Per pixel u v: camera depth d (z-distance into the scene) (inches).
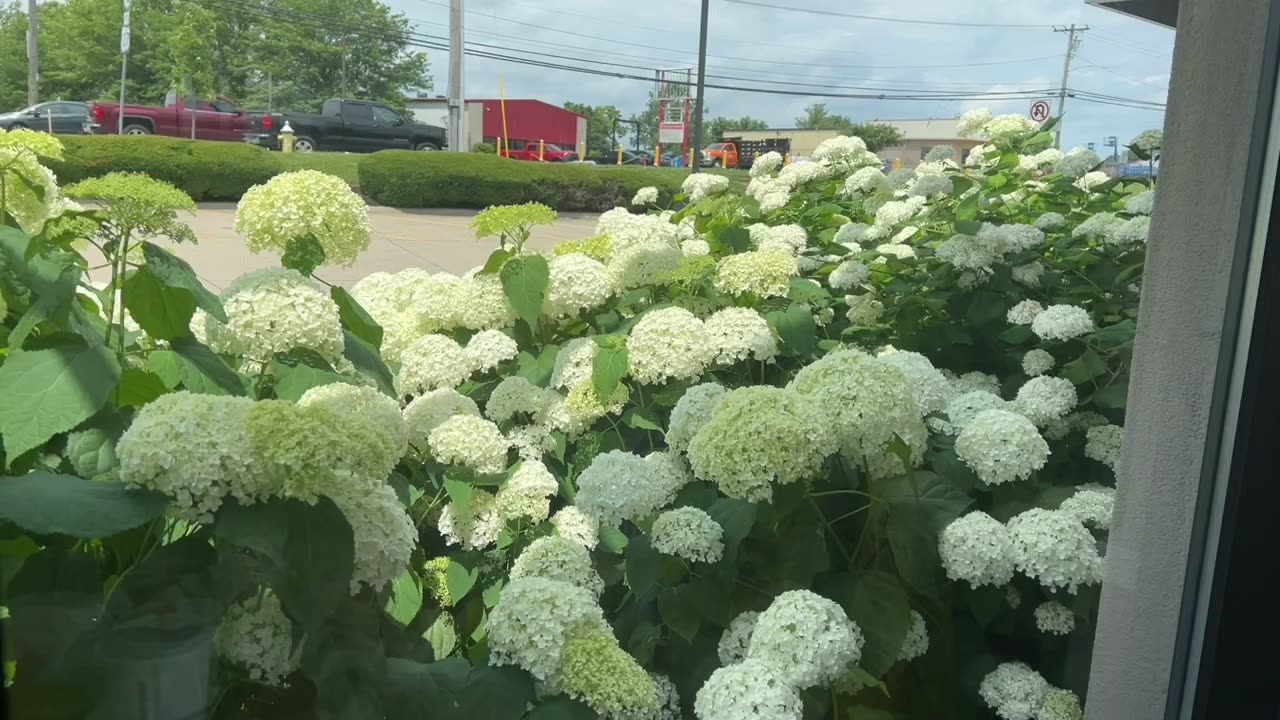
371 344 75.4
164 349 60.9
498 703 56.9
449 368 104.7
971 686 78.6
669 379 102.0
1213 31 61.4
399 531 49.4
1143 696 66.8
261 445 44.5
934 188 147.7
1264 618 63.1
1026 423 80.9
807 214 183.9
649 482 81.6
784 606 67.2
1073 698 74.5
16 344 52.4
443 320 113.9
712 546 74.7
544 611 59.6
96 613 42.4
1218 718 63.7
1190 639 64.2
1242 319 60.5
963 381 113.7
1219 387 61.6
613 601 85.4
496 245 122.2
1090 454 94.0
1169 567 65.0
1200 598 63.4
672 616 74.5
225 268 71.1
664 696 74.3
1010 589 79.4
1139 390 66.7
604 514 81.4
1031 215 150.5
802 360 110.6
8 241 55.6
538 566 78.0
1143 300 66.2
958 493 78.9
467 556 83.9
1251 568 62.2
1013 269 124.0
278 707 46.9
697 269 112.4
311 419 46.0
